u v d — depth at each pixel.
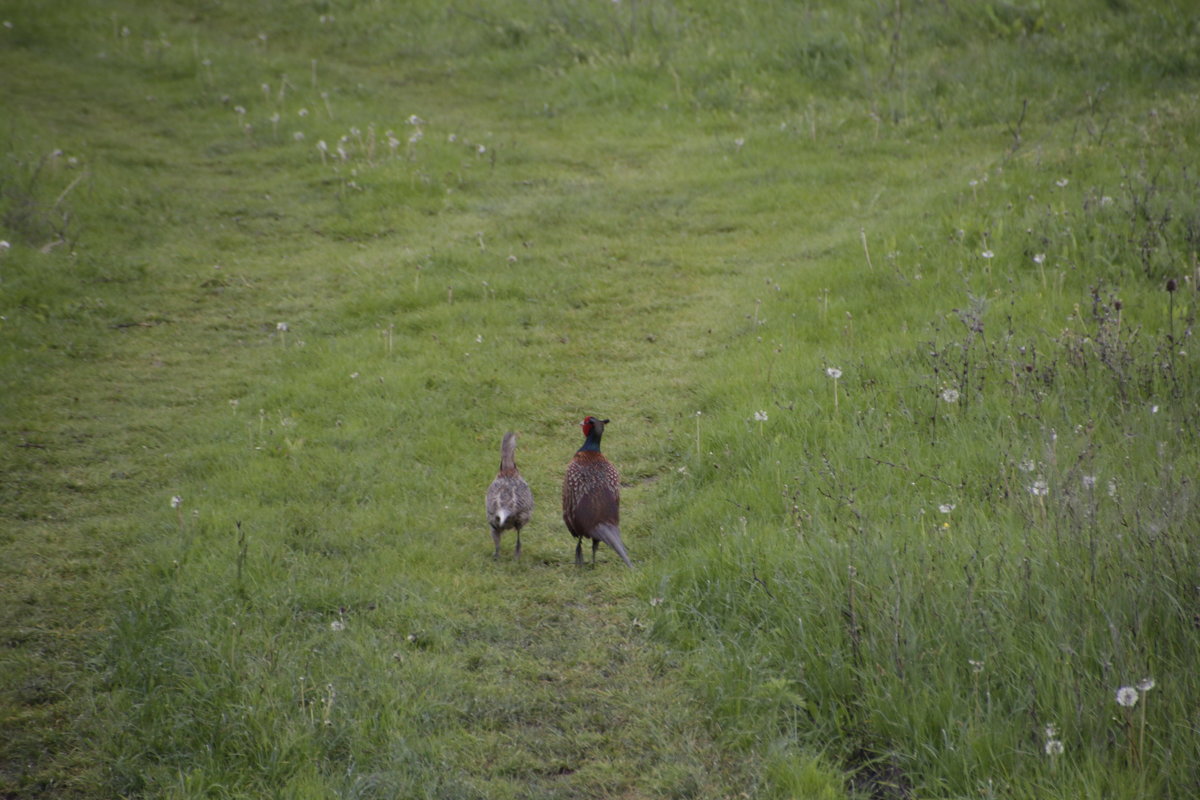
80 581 18.20
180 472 22.72
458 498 22.03
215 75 54.53
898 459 20.56
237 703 14.55
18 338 28.88
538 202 41.03
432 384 27.11
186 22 63.34
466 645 16.72
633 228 38.62
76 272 33.31
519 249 36.50
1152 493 16.44
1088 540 15.62
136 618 16.50
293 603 17.38
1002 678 13.73
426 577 18.58
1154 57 46.09
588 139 48.50
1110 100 43.94
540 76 55.53
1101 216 30.28
